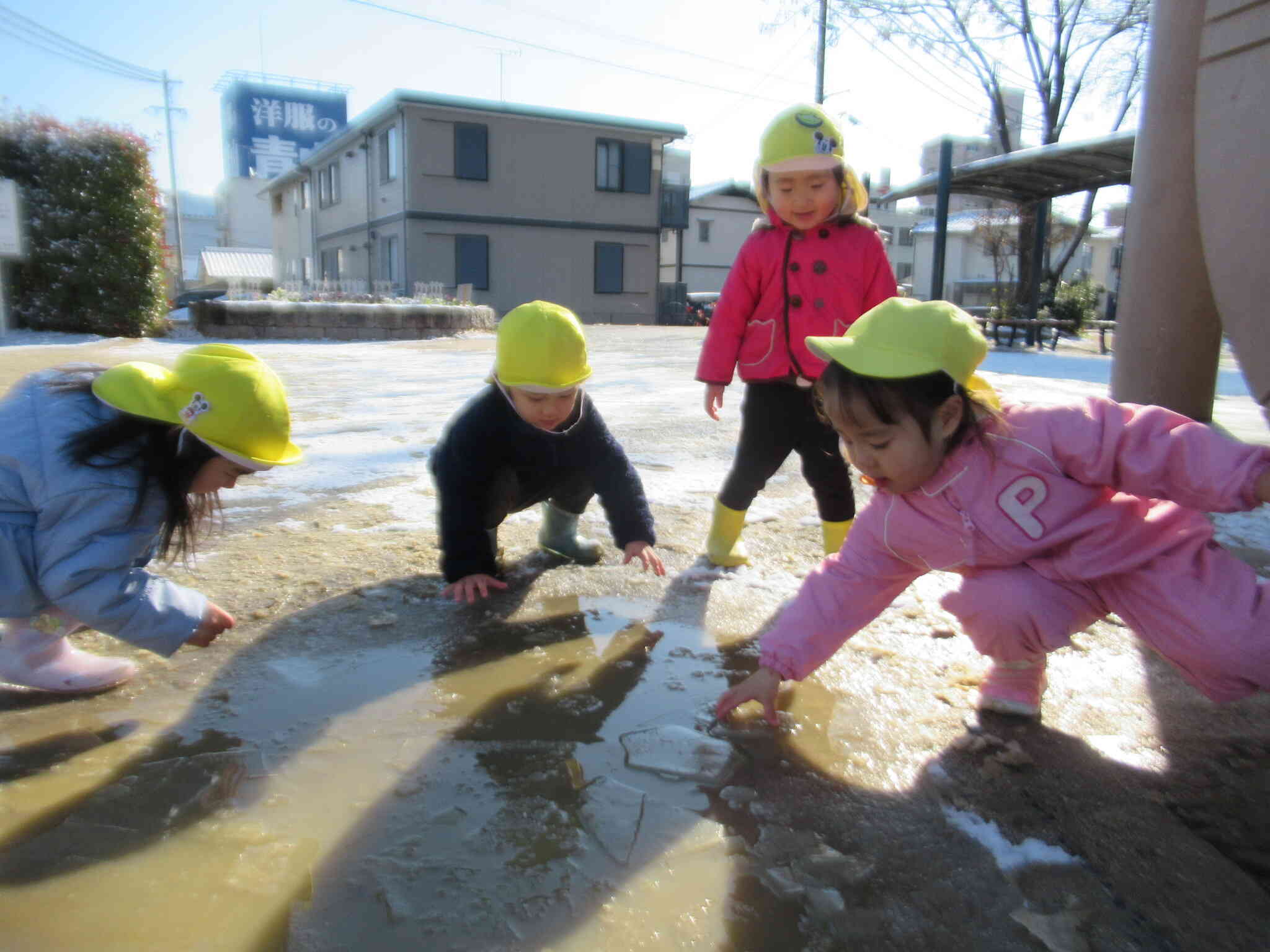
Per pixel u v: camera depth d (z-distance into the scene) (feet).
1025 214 52.34
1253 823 5.17
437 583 8.91
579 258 79.05
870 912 4.37
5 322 42.22
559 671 7.05
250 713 6.26
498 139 74.13
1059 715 6.42
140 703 6.39
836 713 6.42
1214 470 5.20
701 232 117.70
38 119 42.60
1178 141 15.57
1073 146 34.78
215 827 4.94
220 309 47.11
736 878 4.59
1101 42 67.36
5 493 5.86
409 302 56.13
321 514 11.35
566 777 5.52
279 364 32.50
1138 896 4.52
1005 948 4.15
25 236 42.78
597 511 11.75
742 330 9.55
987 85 69.87
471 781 5.45
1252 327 8.51
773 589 8.97
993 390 5.87
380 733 6.01
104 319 43.73
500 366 7.68
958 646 7.56
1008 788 5.48
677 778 5.53
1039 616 5.76
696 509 11.81
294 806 5.16
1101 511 5.74
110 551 5.98
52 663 6.49
